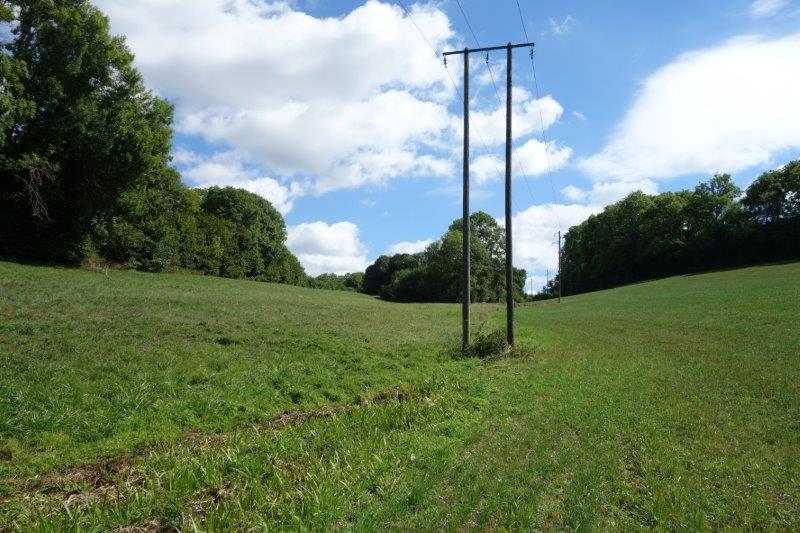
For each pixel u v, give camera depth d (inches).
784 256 3740.2
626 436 428.1
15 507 312.7
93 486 361.1
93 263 1964.8
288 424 529.7
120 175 1830.7
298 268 4301.2
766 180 3939.5
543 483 326.3
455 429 456.4
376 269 5954.7
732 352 917.8
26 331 726.5
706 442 417.4
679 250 4399.6
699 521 273.9
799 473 352.5
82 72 1790.1
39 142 1704.0
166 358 685.9
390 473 346.0
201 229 3016.7
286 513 288.2
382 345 1002.1
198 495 330.3
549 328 1566.2
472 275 4252.0
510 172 1046.4
